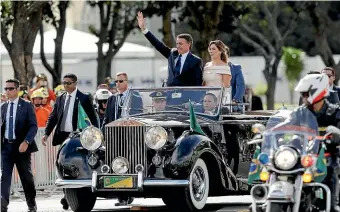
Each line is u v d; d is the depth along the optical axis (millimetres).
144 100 32969
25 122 32938
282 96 119125
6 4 63031
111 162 30469
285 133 23656
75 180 30516
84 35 70188
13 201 38812
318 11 82812
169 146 30344
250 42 88938
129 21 75250
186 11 74750
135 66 87938
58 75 66938
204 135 30938
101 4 72375
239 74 35656
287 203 22672
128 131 30344
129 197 32406
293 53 117375
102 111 38031
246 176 32406
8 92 32875
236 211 31562
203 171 31000
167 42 71438
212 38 70938
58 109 34906
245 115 32688
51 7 68750
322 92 24016
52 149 41562
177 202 30469
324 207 23734
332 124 24391
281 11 126750
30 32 59500
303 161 22797
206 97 32375
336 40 122125
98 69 72938
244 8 82000
